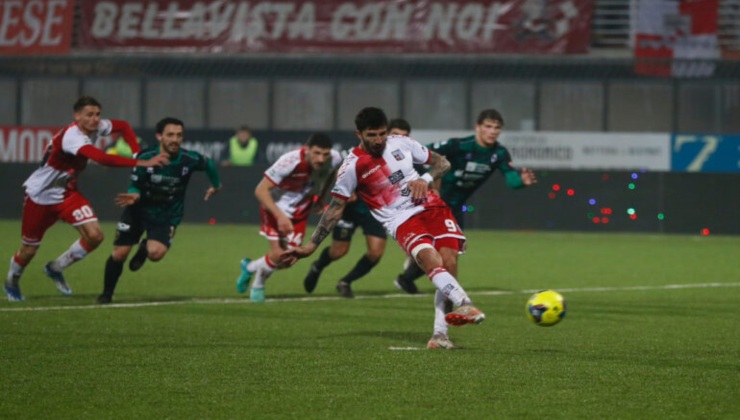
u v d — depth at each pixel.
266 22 60.94
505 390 15.52
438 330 19.58
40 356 18.33
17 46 61.25
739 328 22.80
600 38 61.06
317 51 60.41
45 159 26.06
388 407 14.41
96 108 25.62
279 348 19.39
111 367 17.28
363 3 60.34
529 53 59.19
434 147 26.41
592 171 53.88
